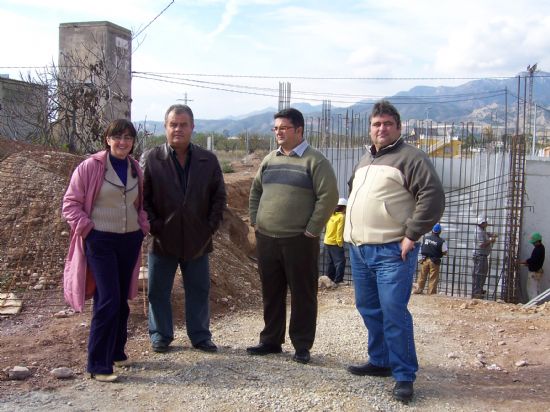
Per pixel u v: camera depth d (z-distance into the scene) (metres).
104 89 12.33
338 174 18.47
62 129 12.16
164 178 5.17
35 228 7.70
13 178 8.55
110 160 4.74
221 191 5.43
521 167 14.95
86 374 4.79
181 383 4.72
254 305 7.72
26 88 12.88
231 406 4.34
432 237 11.92
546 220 15.48
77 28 14.80
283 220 5.20
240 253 10.02
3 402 4.21
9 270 6.91
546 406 4.59
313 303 5.37
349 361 5.57
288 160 5.26
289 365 5.30
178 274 7.36
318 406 4.41
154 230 5.24
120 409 4.22
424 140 21.61
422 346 6.20
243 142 50.12
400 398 4.55
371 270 4.82
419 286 12.09
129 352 5.40
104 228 4.64
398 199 4.62
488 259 14.18
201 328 5.55
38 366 4.86
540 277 14.38
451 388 4.95
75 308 4.69
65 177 8.96
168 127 5.14
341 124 19.11
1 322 5.80
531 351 6.02
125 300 4.93
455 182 19.94
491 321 7.30
